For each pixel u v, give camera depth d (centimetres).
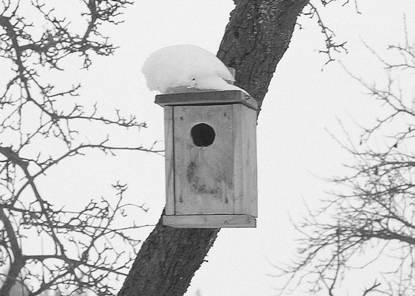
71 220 698
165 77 614
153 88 621
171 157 621
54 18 723
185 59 616
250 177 633
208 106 618
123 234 687
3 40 726
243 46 652
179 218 613
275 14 647
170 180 621
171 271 641
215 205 613
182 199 618
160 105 627
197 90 611
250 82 654
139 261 648
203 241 641
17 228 657
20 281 641
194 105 620
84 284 653
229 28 661
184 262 642
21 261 655
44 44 714
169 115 623
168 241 640
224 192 612
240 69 652
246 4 657
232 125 614
